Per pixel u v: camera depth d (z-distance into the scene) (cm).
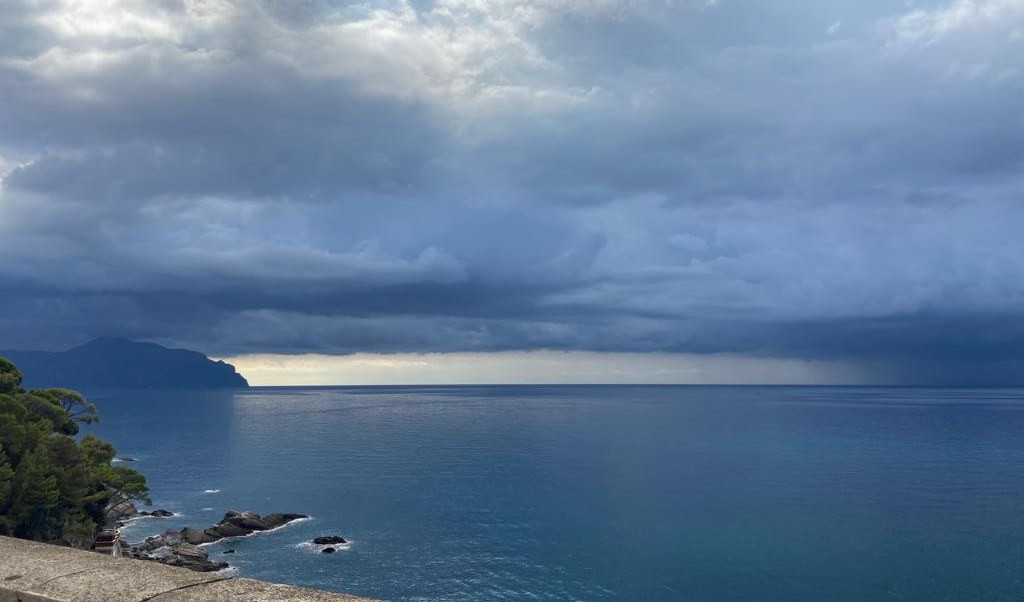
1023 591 6019
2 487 4984
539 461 14850
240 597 433
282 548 7406
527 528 8444
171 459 15338
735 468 13488
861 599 5869
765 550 7369
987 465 13738
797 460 14650
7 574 477
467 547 7525
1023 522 8575
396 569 6675
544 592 6038
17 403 6084
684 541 7781
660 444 18075
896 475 12462
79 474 5744
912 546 7481
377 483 11925
